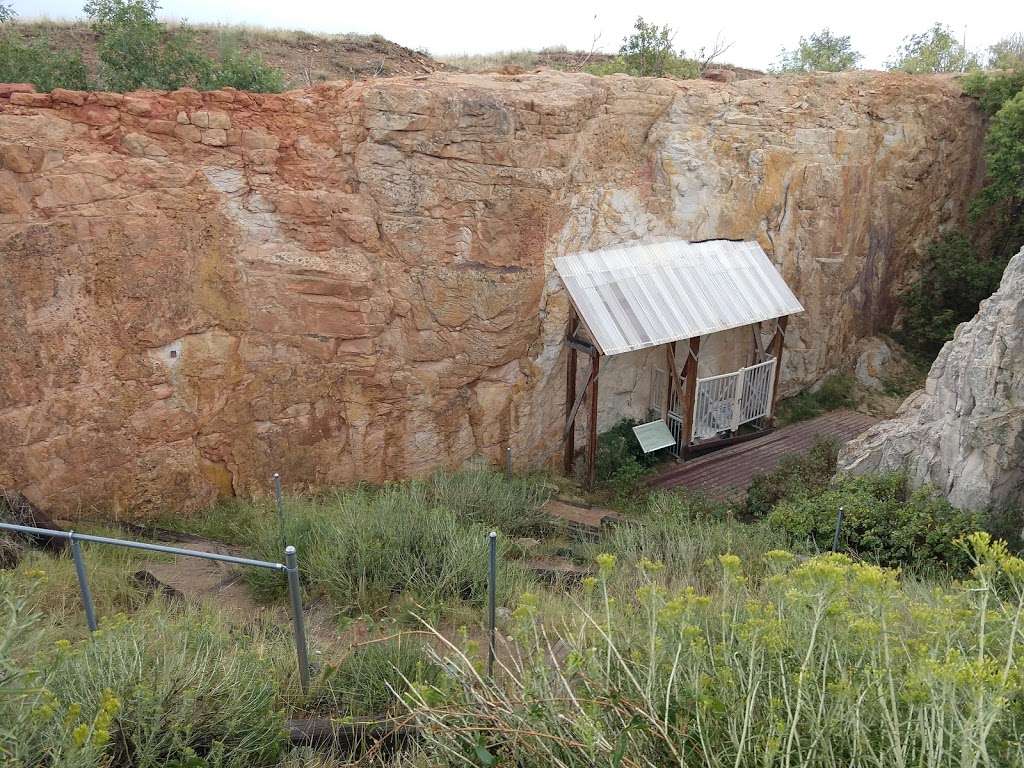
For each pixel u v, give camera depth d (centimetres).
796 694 260
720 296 1349
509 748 282
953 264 1758
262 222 981
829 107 1561
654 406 1481
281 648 498
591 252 1272
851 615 291
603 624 352
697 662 276
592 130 1249
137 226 879
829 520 877
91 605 484
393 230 1064
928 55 2514
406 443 1147
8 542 660
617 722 278
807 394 1702
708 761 237
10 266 796
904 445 1000
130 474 917
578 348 1223
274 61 1931
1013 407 830
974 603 336
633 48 1977
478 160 1093
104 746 282
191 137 919
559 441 1330
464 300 1127
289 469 1055
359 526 732
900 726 245
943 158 1781
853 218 1633
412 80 1077
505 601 638
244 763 346
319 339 1042
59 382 847
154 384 923
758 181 1478
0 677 272
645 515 1070
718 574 595
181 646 394
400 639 501
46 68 1280
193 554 451
